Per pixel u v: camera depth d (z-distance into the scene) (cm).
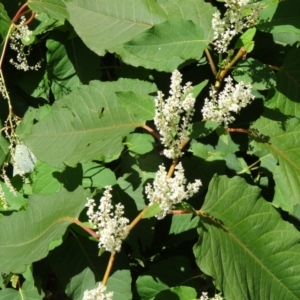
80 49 80
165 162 76
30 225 65
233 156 76
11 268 61
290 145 69
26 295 74
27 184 76
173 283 72
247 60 68
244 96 63
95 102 70
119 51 71
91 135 68
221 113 64
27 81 81
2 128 75
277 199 72
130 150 75
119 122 69
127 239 71
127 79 72
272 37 78
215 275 62
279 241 65
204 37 67
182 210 63
